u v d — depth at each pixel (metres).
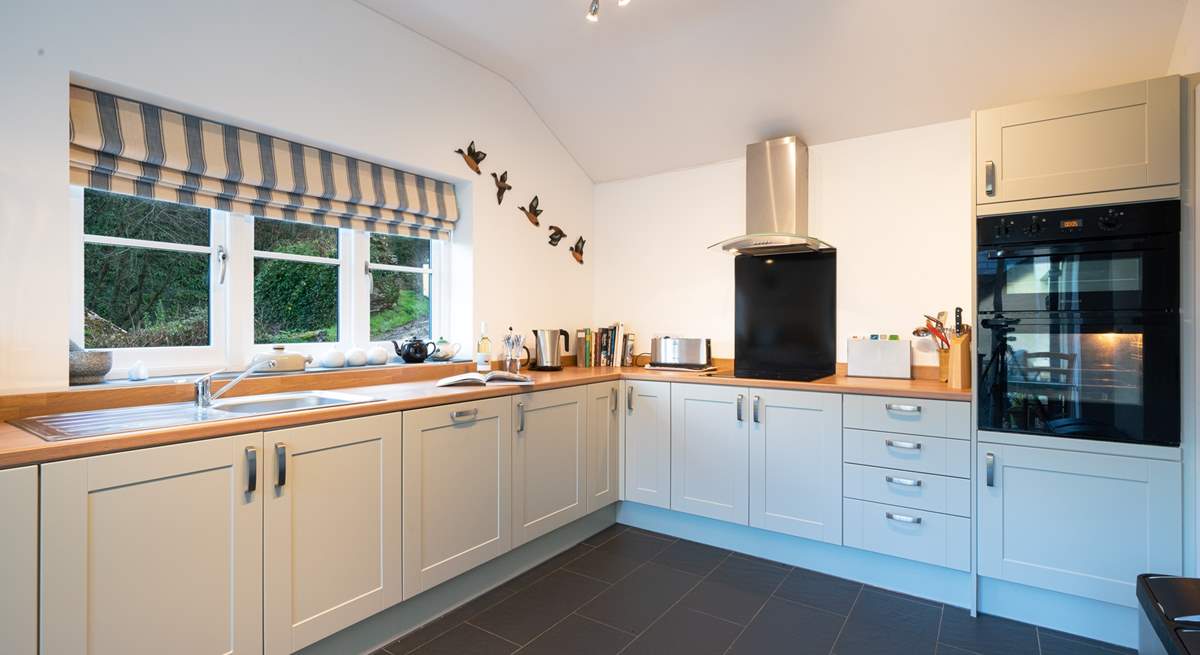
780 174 3.17
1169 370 1.98
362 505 1.98
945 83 2.69
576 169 3.90
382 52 2.68
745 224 3.47
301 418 1.79
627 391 3.29
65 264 1.78
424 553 2.19
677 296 3.74
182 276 2.25
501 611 2.36
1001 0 2.29
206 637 1.59
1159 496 2.00
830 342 3.20
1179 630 1.25
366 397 2.19
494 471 2.50
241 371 2.37
